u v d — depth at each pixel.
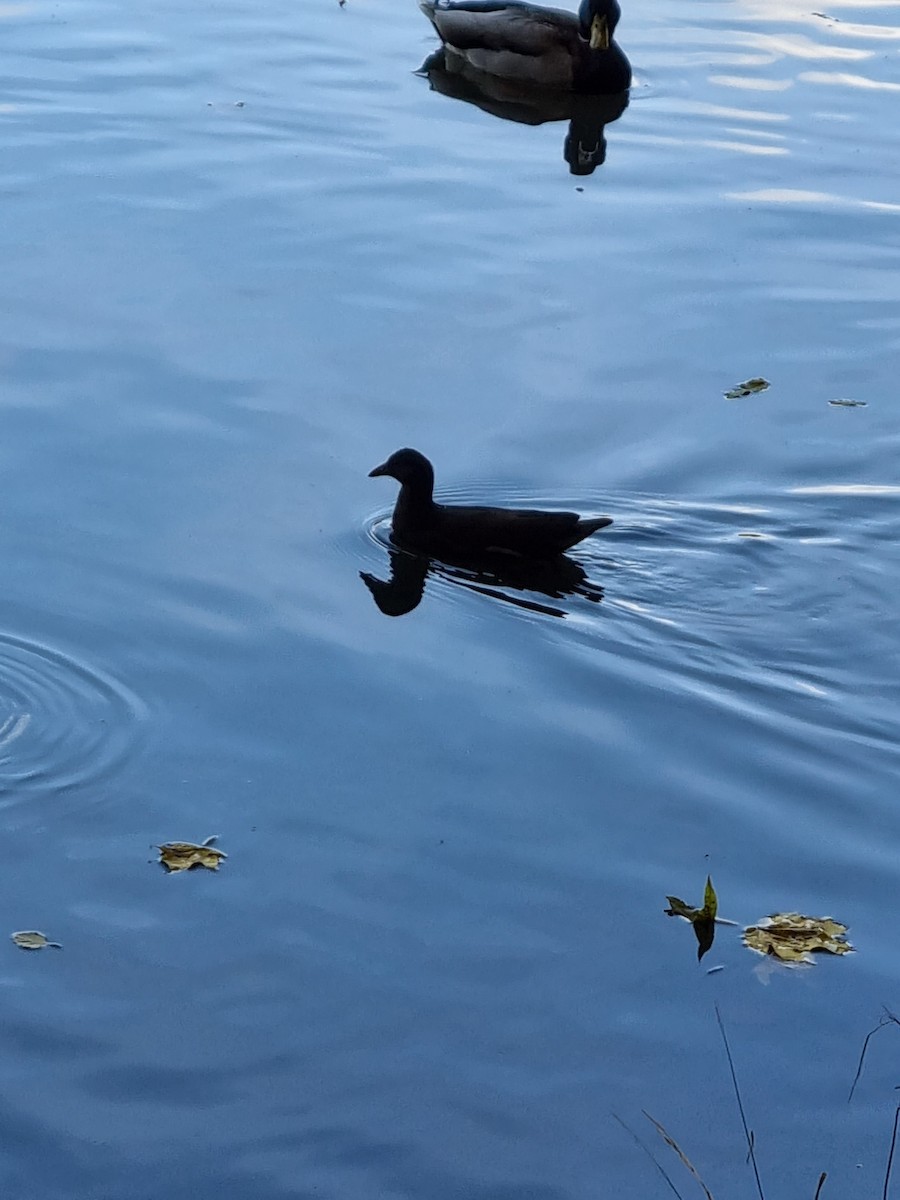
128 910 8.13
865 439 13.25
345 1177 6.67
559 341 14.74
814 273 16.31
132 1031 7.39
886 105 20.67
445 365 14.22
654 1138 6.89
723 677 10.27
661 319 15.26
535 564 11.59
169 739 9.45
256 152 18.72
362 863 8.52
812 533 11.95
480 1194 6.61
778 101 20.88
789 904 8.34
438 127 19.91
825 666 10.44
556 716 9.83
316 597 10.98
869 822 8.97
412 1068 7.22
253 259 16.03
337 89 20.95
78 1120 6.91
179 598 10.84
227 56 21.88
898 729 9.80
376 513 12.05
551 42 21.33
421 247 16.50
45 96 20.11
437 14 22.30
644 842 8.76
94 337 14.38
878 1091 7.14
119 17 23.30
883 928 8.16
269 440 12.91
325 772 9.23
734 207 17.78
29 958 7.80
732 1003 7.63
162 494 12.09
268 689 9.97
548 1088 7.14
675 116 20.47
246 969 7.78
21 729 9.45
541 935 8.05
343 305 15.18
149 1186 6.60
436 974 7.78
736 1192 6.65
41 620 10.48
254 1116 6.95
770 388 14.05
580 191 18.14
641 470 12.76
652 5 24.62
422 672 10.22
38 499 11.94
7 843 8.58
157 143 18.81
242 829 8.74
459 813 8.94
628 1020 7.53
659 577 11.43
